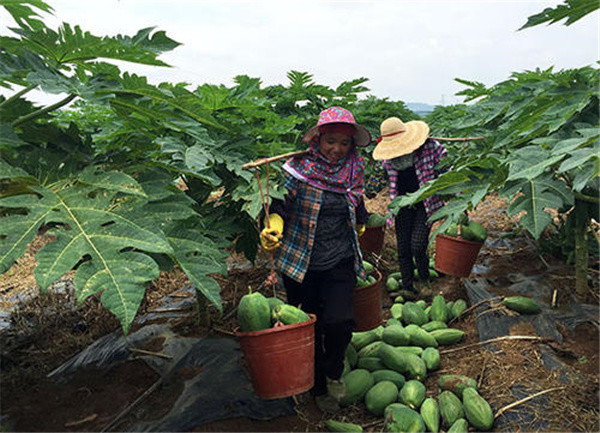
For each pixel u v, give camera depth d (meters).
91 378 3.35
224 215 3.71
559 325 3.65
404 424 2.75
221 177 3.69
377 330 3.97
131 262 2.04
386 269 5.57
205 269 2.46
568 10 2.23
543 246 4.89
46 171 2.64
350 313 2.93
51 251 2.03
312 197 2.91
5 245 2.03
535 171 2.33
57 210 2.27
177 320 4.12
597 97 2.90
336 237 2.98
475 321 4.05
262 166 3.38
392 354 3.36
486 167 2.94
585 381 3.01
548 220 2.42
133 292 1.94
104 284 1.95
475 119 4.49
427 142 4.39
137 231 2.20
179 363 3.46
